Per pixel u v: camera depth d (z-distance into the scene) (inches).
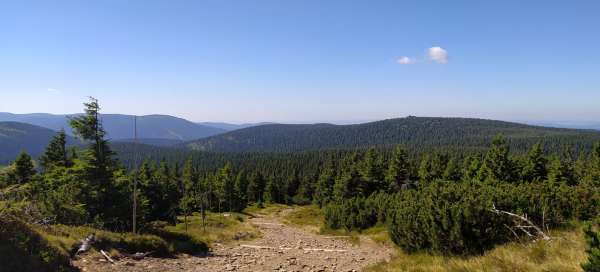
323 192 2994.6
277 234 1288.1
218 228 1333.7
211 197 3073.3
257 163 6983.3
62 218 761.6
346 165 3230.8
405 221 637.9
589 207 585.0
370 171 2383.1
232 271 548.7
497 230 517.0
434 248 554.9
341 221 1460.4
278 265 607.5
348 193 2396.7
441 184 712.4
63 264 456.8
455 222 522.3
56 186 988.6
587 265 262.1
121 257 563.2
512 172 1563.7
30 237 476.1
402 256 599.2
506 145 1582.2
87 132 881.5
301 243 996.6
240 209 3287.4
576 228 520.1
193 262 603.8
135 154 784.9
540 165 1681.8
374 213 1387.8
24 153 1505.9
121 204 881.5
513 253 404.5
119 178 934.4
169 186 1871.3
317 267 593.9
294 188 4355.3
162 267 541.6
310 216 2279.8
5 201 644.7
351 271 558.6
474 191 627.2
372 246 924.6
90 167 870.4
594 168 1612.9
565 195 633.0
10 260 390.9
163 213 1472.7
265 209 3280.0
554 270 316.5
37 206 730.8
